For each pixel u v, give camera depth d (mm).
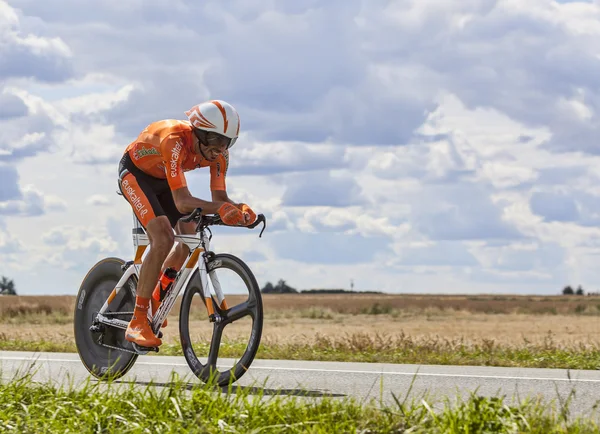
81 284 6652
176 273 6012
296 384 6000
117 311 6340
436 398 5293
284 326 38562
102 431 4020
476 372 6875
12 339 12570
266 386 5875
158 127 5914
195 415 4102
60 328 26375
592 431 3857
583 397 5348
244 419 4133
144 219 5926
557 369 7320
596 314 74000
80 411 4293
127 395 4559
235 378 5605
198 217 5668
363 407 4406
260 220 5691
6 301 35438
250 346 5574
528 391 5652
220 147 5789
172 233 5910
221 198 6008
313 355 9016
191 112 5812
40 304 33344
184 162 5875
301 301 130500
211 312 5758
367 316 59625
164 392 4477
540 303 102500
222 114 5734
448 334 29188
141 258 6227
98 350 6461
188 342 6027
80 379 6242
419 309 67438
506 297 156375
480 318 60125
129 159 6059
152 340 5875
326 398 4480
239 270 5660
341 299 141375
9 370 6801
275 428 3928
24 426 4066
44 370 6836
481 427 3824
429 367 7363
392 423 4008
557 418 4148
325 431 3848
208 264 5855
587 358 8797
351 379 6293
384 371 6906
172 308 6055
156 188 6121
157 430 3922
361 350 10008
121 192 6211
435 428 3812
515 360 8680
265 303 119875
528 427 3805
